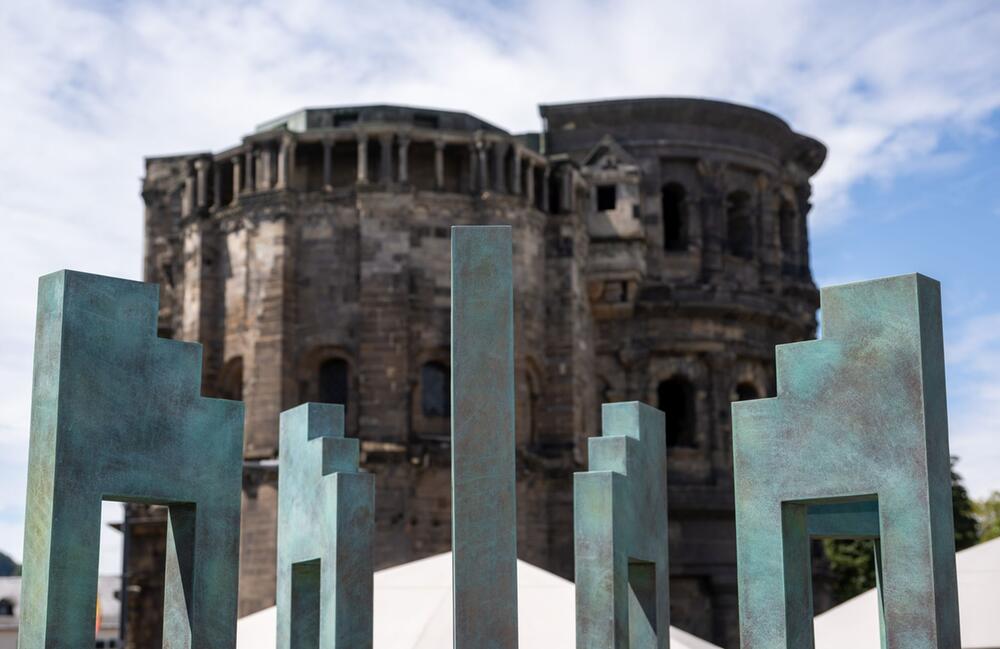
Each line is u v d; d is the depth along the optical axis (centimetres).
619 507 2366
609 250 7738
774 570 2073
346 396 6875
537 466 7062
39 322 2128
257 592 6575
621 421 2527
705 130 8112
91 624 2038
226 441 2216
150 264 8131
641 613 2527
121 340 2133
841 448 2034
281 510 2583
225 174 7300
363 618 2339
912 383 1986
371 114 7250
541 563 7044
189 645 2155
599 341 7888
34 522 2064
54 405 2062
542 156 7381
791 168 8550
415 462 6662
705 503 7706
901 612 1942
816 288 8525
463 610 2066
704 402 7888
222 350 7075
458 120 7356
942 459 2002
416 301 6844
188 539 2198
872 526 2478
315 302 6875
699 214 8050
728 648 7631
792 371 2095
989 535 10606
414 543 6625
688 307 7825
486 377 2131
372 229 6850
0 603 16188
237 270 7031
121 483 2100
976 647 3431
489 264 2159
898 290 2016
